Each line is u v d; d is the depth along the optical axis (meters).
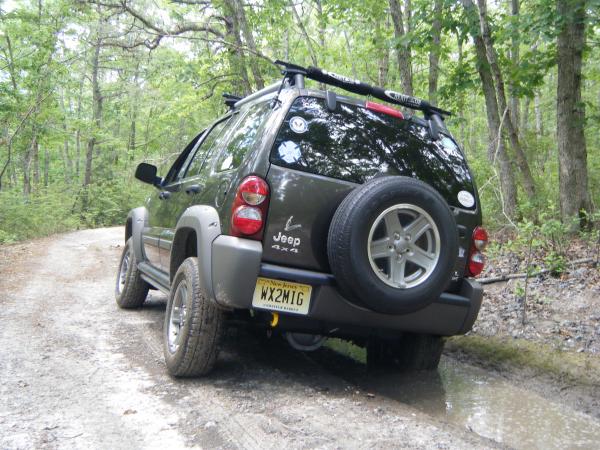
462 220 3.97
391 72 16.17
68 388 3.50
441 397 3.94
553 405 3.88
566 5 8.10
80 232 21.38
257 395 3.49
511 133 10.20
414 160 3.93
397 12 11.20
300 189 3.46
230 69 17.14
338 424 3.03
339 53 17.17
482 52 10.55
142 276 5.92
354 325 3.66
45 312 5.89
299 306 3.44
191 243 4.28
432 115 4.30
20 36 21.42
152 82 21.69
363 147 3.77
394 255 3.36
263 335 5.34
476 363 4.92
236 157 3.82
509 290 6.39
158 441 2.74
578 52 8.98
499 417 3.57
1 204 18.23
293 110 3.63
